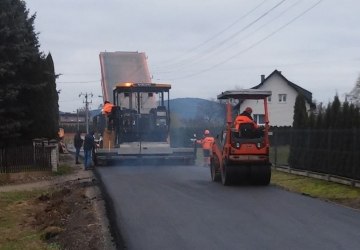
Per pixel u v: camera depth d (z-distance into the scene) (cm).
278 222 1036
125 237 932
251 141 1606
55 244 991
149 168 2292
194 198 1355
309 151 1942
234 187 1586
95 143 2548
